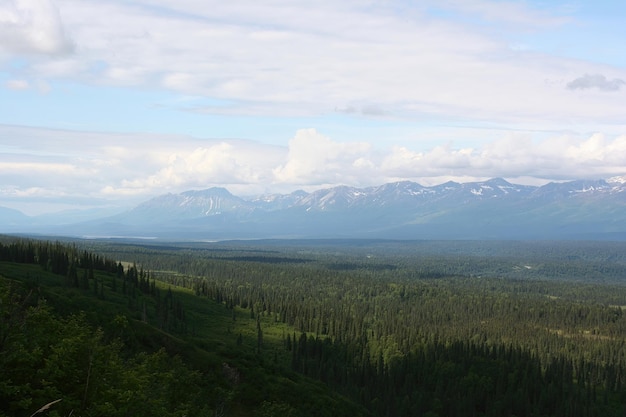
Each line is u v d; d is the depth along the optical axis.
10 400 41.81
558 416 156.88
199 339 137.88
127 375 46.94
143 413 46.75
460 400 159.00
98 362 46.09
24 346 44.78
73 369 44.78
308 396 116.88
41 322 48.53
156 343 109.44
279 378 120.56
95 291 172.50
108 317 106.56
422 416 153.25
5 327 44.41
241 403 101.44
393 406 153.88
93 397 43.91
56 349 43.97
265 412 85.69
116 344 59.41
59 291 146.12
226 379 108.62
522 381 171.12
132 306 173.62
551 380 177.12
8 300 46.75
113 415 43.09
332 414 114.19
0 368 42.19
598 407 164.25
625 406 167.25
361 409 131.12
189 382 72.81
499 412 156.25
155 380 59.72
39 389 41.94
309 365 175.62
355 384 168.38
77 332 50.00
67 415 41.78
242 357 125.19
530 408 160.12
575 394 167.62
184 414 53.34
